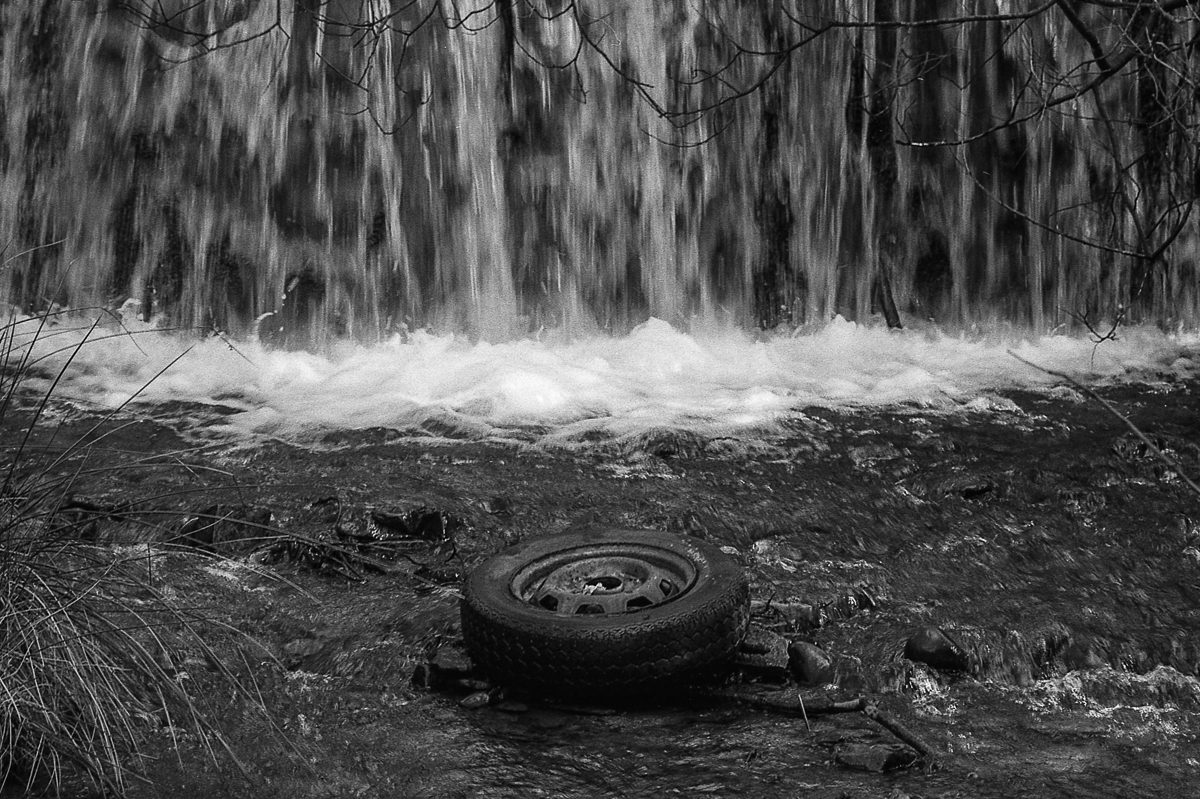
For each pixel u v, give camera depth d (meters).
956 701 5.55
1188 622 6.33
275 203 11.87
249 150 11.88
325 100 11.79
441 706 5.48
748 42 11.73
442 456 8.52
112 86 12.15
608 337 11.84
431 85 11.72
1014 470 8.25
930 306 12.02
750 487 7.98
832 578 6.68
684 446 8.65
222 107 11.93
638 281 11.92
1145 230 11.74
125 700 4.86
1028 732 5.29
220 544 6.97
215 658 5.14
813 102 11.82
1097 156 11.79
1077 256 11.94
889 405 9.73
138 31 12.07
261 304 11.89
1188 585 6.79
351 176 11.80
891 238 11.96
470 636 5.62
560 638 5.37
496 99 11.71
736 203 11.89
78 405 9.84
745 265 11.94
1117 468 8.30
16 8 12.32
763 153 11.85
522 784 4.85
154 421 9.51
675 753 5.07
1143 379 10.45
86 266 12.21
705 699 5.50
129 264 12.12
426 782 4.86
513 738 5.20
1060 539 7.33
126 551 5.96
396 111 11.74
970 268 11.98
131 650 4.92
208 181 11.98
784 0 11.69
